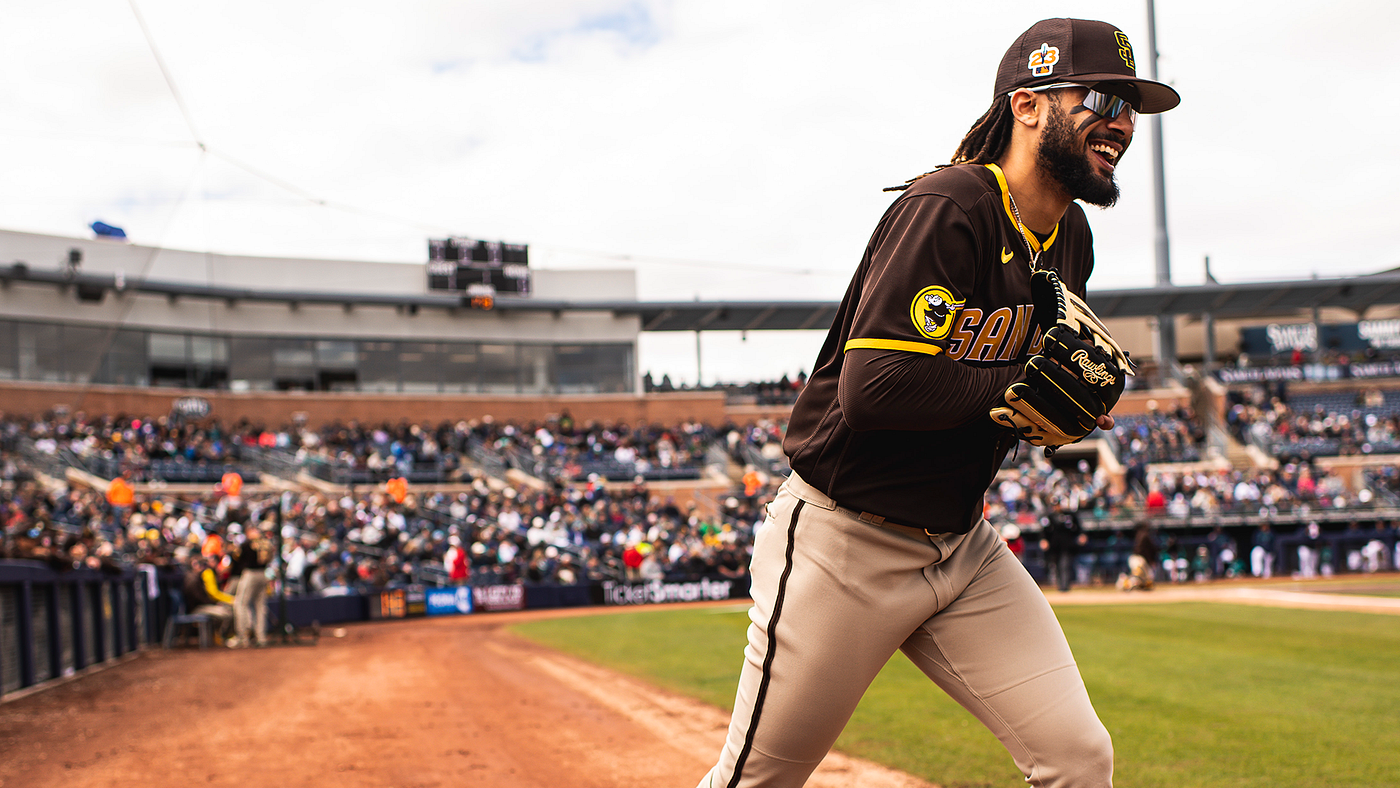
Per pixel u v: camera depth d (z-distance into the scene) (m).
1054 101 2.00
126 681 9.92
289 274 40.38
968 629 2.10
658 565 27.31
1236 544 29.38
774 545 2.12
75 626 10.60
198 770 5.63
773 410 44.91
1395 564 29.27
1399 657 9.39
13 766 5.76
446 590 24.41
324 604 21.97
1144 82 1.94
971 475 2.03
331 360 40.72
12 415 32.62
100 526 23.23
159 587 15.03
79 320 35.09
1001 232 1.97
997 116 2.12
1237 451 38.38
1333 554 29.00
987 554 2.14
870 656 2.05
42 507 22.91
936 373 1.83
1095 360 1.83
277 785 5.25
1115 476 36.03
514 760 5.87
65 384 34.53
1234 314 46.47
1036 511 29.78
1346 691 7.45
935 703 7.39
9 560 8.60
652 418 43.44
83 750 6.23
